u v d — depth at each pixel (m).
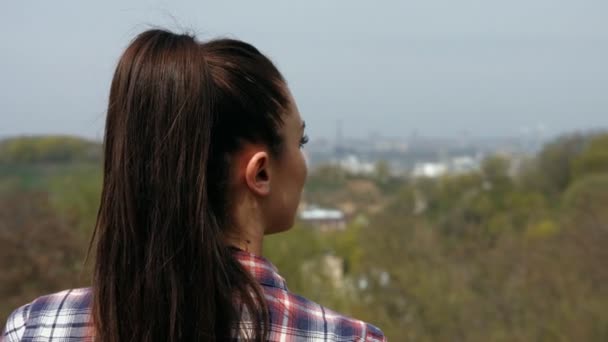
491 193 26.97
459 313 11.67
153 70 1.12
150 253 1.08
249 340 1.08
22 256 10.24
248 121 1.14
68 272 10.70
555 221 14.74
